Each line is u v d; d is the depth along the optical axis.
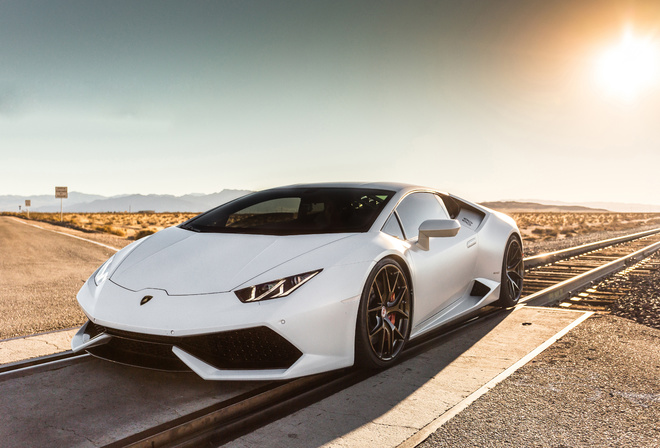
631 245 14.87
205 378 2.41
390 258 3.05
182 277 2.67
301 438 2.08
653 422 2.23
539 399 2.49
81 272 7.62
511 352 3.29
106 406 2.38
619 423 2.22
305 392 2.62
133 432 2.12
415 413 2.32
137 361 2.63
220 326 2.39
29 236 16.39
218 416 2.28
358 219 3.24
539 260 9.19
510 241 4.63
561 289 5.68
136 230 25.20
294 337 2.49
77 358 3.04
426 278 3.39
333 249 2.83
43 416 2.27
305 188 3.80
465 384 2.71
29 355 3.12
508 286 4.57
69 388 2.60
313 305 2.55
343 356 2.68
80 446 2.00
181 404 2.41
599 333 3.77
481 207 4.66
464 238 4.00
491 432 2.13
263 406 2.47
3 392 2.54
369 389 2.64
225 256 2.82
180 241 3.16
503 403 2.44
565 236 23.39
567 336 3.69
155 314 2.47
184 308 2.46
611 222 52.84
